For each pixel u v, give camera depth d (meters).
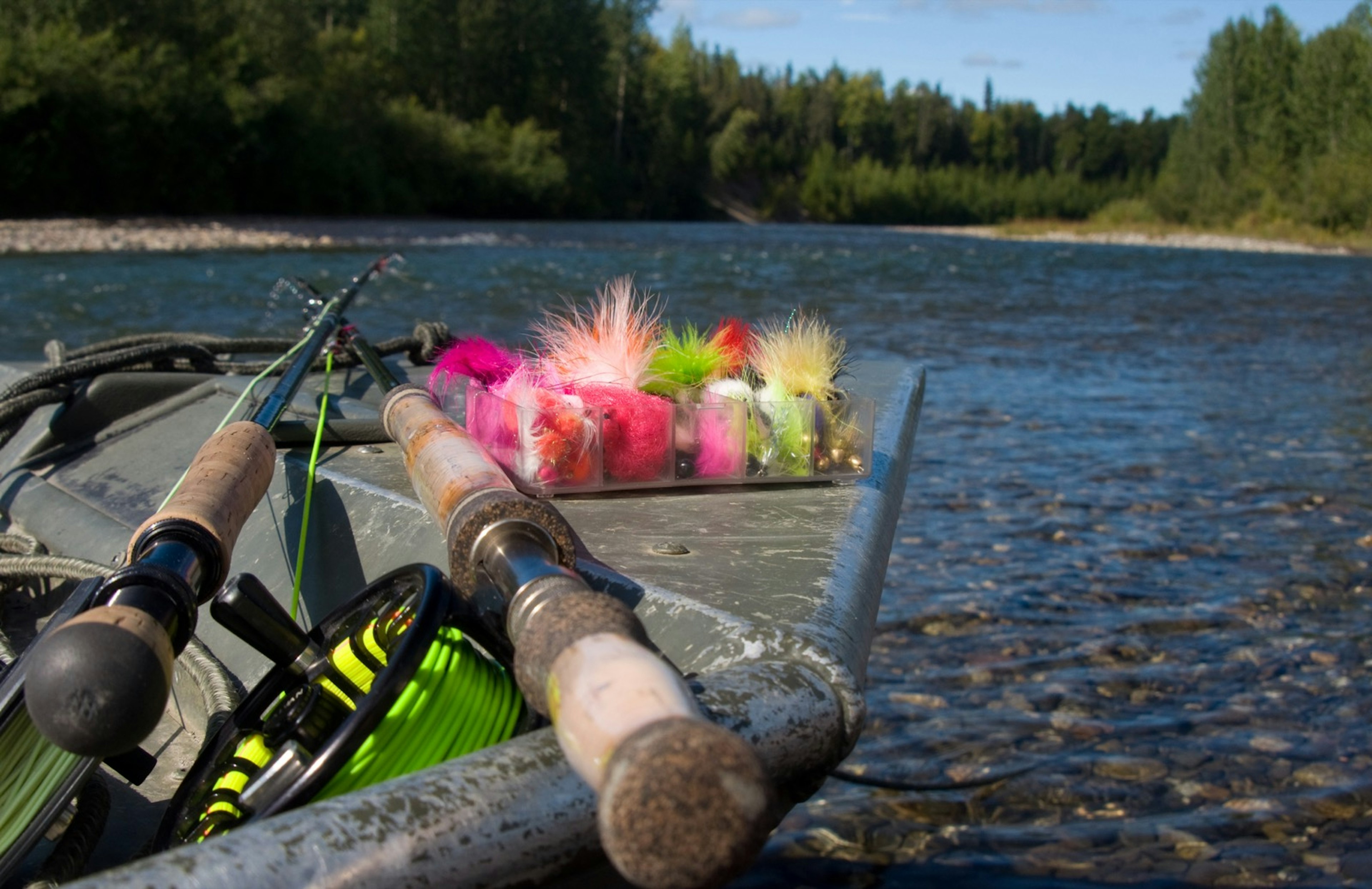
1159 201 66.19
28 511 2.86
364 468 2.32
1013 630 4.81
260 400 2.76
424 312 15.28
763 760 1.17
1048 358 13.09
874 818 3.42
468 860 1.00
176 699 2.09
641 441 2.00
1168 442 8.65
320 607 1.97
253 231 34.75
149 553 1.34
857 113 116.88
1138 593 5.27
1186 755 3.77
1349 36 59.75
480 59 63.00
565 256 28.53
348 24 66.56
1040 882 3.08
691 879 0.78
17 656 1.98
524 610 1.13
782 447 2.08
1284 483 7.39
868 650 1.51
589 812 1.07
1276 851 3.22
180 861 0.92
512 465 2.00
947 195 97.50
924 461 7.85
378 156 49.34
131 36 41.16
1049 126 134.50
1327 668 4.45
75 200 37.50
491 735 1.31
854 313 17.38
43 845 1.56
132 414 3.18
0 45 35.94
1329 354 14.03
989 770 3.68
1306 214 57.12
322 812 0.99
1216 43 64.88
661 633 1.49
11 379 3.48
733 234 46.91
